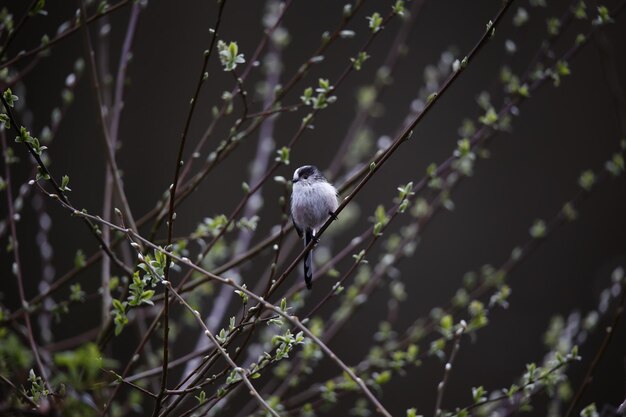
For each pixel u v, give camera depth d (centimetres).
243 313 471
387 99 1600
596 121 1664
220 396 477
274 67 842
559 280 1564
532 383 554
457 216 1595
